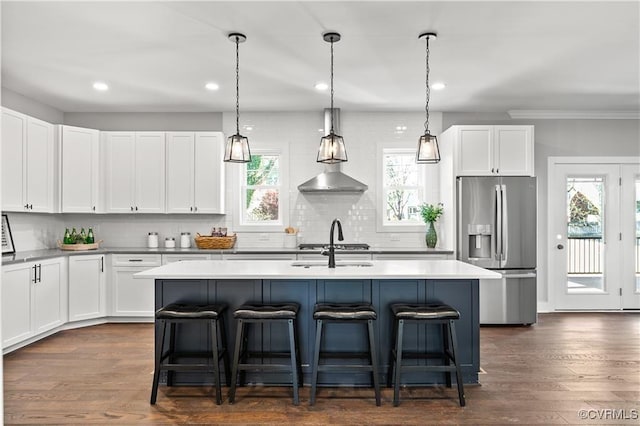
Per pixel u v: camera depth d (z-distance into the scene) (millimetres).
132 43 3406
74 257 4727
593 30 3209
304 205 5590
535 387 3115
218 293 3193
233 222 5555
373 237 5574
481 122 5609
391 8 2875
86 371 3424
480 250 5016
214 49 3537
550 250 5609
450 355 3029
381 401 2895
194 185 5281
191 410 2760
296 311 2914
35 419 2627
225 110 5469
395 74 4164
